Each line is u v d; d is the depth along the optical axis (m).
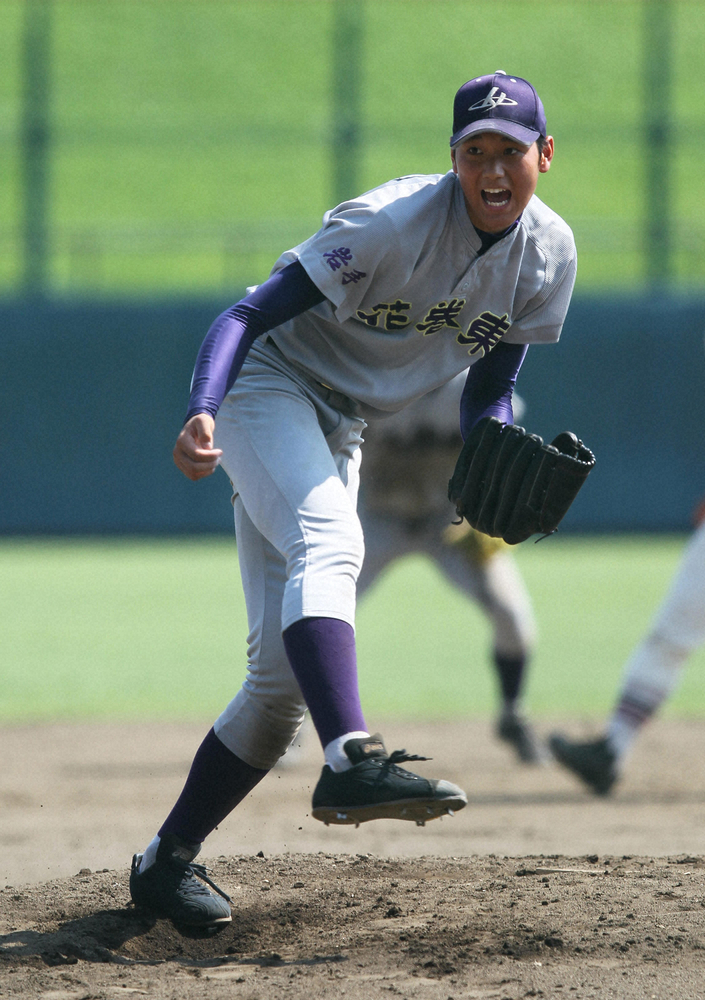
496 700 28.80
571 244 10.42
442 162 86.69
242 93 93.00
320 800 8.70
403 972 9.28
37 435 61.34
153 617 40.50
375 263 9.47
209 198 86.00
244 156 89.25
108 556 57.00
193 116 91.81
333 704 8.88
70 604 43.31
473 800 19.23
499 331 10.35
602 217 81.75
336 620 9.12
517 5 98.38
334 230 9.49
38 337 61.00
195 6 98.69
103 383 61.28
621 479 61.94
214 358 9.23
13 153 87.50
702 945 9.65
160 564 54.09
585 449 10.17
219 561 54.97
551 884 11.59
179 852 10.61
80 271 78.06
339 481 9.84
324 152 89.62
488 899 11.08
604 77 91.88
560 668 32.44
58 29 96.44
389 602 48.28
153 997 8.93
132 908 10.98
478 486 10.35
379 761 8.66
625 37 94.88
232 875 12.27
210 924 10.45
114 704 27.78
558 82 91.81
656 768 22.31
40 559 56.03
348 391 10.30
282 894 11.46
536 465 10.04
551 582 48.75
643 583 48.19
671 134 88.06
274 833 16.56
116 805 18.56
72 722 26.03
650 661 19.69
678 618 19.73
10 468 61.41
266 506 9.67
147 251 80.44
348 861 12.86
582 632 37.91
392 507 21.47
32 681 30.34
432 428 20.39
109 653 34.16
